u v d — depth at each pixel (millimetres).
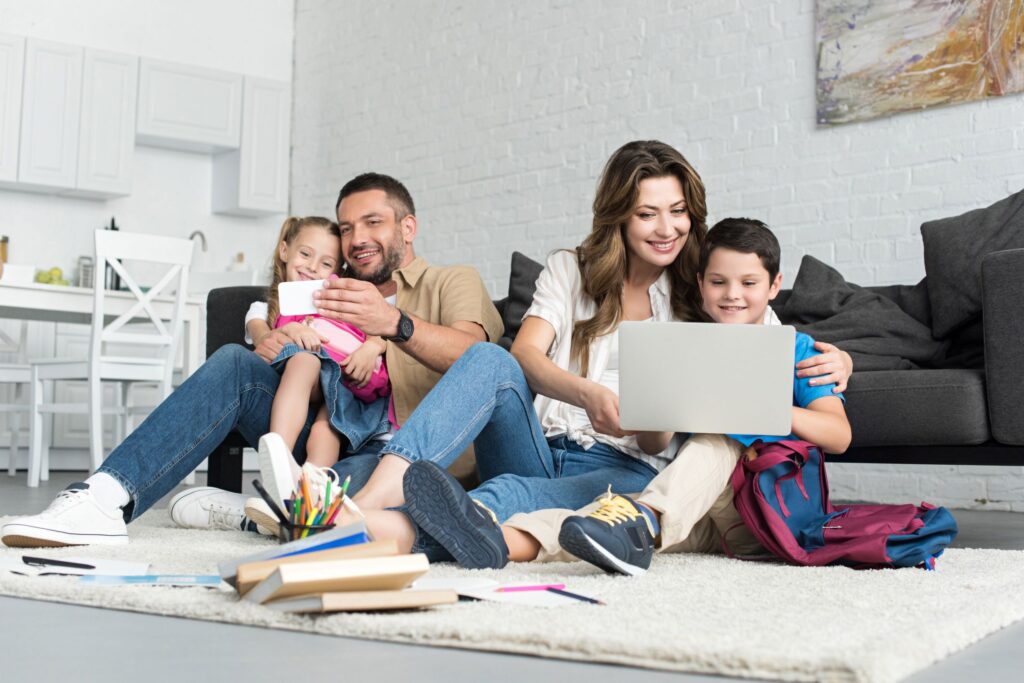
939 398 2494
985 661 1091
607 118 5074
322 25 6664
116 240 4355
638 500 1721
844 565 1736
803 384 1940
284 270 2703
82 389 6023
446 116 5848
